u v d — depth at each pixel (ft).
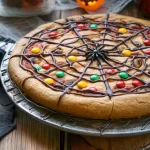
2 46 2.23
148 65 1.98
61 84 1.87
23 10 2.54
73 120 1.74
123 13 2.60
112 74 1.92
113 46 2.11
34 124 1.90
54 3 2.63
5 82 1.96
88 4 2.56
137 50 2.09
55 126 1.72
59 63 2.01
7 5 2.53
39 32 2.23
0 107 1.97
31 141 1.83
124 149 1.76
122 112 1.73
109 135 1.67
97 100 1.75
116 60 2.02
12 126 1.88
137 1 2.56
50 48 2.12
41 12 2.57
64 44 2.14
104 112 1.73
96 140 1.79
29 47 2.12
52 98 1.78
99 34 2.21
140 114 1.75
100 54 2.03
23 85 1.88
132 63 1.99
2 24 2.49
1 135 1.84
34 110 1.80
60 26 2.29
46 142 1.82
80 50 2.10
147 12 2.54
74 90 1.83
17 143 1.82
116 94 1.79
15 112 1.97
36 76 1.91
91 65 1.99
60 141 1.83
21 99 1.86
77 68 1.98
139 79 1.88
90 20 2.32
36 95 1.82
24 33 2.41
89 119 1.75
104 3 2.66
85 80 1.90
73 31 2.25
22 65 1.98
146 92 1.80
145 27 2.24
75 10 2.64
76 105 1.74
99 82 1.88
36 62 2.02
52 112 1.78
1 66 2.06
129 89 1.83
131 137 1.79
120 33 2.21
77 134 1.82
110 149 1.76
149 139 1.79
